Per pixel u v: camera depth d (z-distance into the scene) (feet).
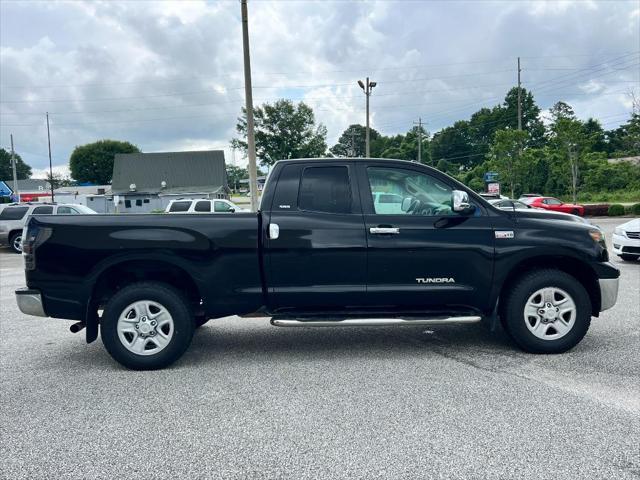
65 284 14.96
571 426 10.62
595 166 158.81
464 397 12.35
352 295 15.40
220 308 15.33
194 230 15.07
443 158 330.95
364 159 16.12
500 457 9.39
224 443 10.23
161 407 12.19
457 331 19.15
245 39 54.44
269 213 15.46
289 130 216.54
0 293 30.30
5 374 14.97
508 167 129.08
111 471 9.23
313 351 16.81
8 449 10.16
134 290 14.90
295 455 9.66
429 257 15.35
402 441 10.11
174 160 195.62
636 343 16.83
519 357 15.55
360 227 15.33
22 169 365.61
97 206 173.58
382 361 15.49
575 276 16.70
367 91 106.52
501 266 15.48
